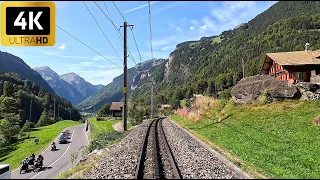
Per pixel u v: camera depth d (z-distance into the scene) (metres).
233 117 37.50
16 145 54.00
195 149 20.89
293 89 37.06
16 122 67.44
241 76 176.88
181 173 13.05
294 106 34.53
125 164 15.15
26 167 27.30
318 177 14.09
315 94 35.78
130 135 32.25
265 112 35.28
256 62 196.38
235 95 44.47
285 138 24.31
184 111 67.75
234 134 28.58
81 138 58.97
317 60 43.78
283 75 48.97
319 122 26.91
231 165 15.36
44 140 56.25
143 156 17.58
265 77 41.84
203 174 12.80
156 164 14.64
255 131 28.42
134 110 72.31
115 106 113.19
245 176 12.73
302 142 22.52
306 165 16.64
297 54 48.59
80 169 15.17
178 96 176.00
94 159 18.94
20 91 179.88
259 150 20.91
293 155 19.05
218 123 37.03
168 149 19.53
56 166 30.53
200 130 36.31
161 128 41.62
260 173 14.06
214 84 187.75
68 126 97.06
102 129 57.47
